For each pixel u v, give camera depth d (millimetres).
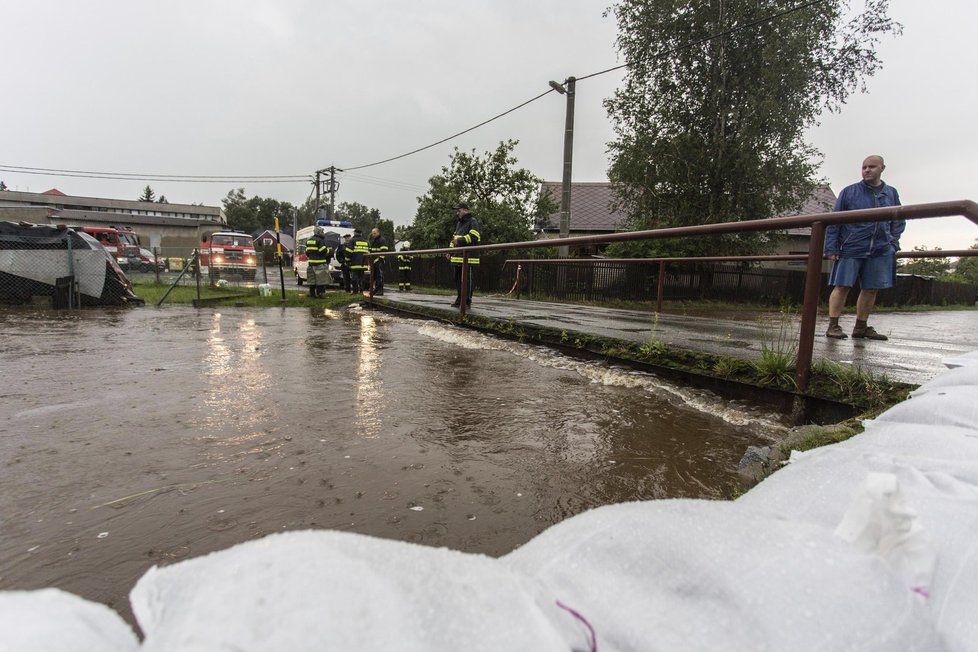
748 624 576
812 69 12258
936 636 614
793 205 13297
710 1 12430
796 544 680
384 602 497
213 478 1943
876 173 4527
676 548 680
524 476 2027
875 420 1534
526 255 16672
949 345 4395
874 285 4688
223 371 3742
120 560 1428
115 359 4164
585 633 572
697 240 13047
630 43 13641
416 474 2021
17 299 9070
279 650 422
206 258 17688
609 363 3824
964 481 899
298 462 2109
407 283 14828
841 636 562
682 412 2842
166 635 456
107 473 1971
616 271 13406
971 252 4816
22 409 2770
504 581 598
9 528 1572
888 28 11797
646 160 13703
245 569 521
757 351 3514
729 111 12953
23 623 443
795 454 1647
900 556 677
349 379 3541
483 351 4652
